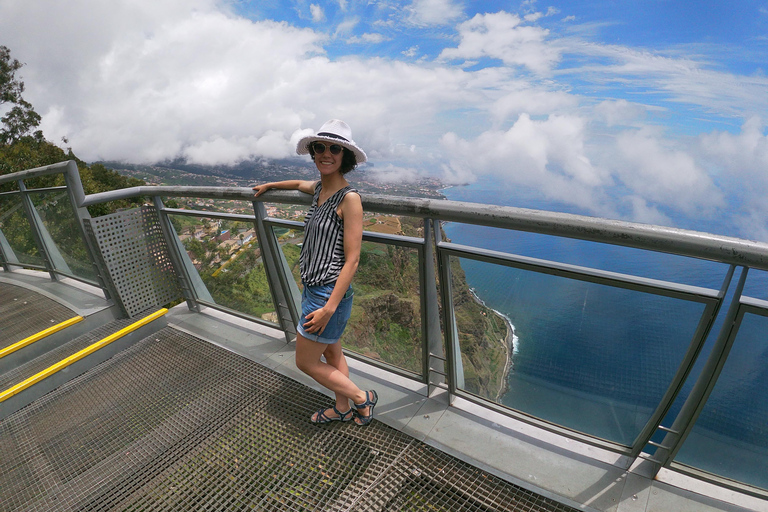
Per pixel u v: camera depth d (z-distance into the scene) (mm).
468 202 1635
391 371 2309
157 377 2482
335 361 1955
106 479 1815
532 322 1691
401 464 1750
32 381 2385
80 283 3932
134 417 2182
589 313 1549
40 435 2125
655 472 1637
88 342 2793
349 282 1562
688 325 1382
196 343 2824
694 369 1455
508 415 1964
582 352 1624
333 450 1854
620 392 1618
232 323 3053
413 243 1834
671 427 1556
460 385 2098
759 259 1138
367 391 2012
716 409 1462
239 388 2324
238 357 2617
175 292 3365
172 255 3227
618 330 1521
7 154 31562
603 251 1565
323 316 1576
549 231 1447
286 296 2539
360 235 1562
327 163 1531
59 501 1728
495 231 1739
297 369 2457
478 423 1958
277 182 2203
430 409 2064
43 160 33344
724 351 1341
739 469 1510
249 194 2303
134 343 2883
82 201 2889
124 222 3006
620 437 1712
